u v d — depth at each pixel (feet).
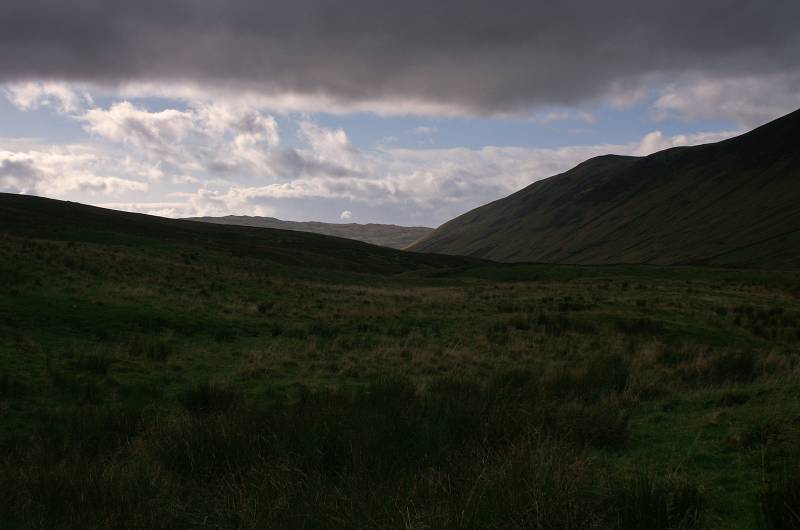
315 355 61.21
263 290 119.24
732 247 527.40
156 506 19.52
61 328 65.92
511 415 27.53
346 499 18.43
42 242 126.21
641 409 35.09
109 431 30.94
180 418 31.99
